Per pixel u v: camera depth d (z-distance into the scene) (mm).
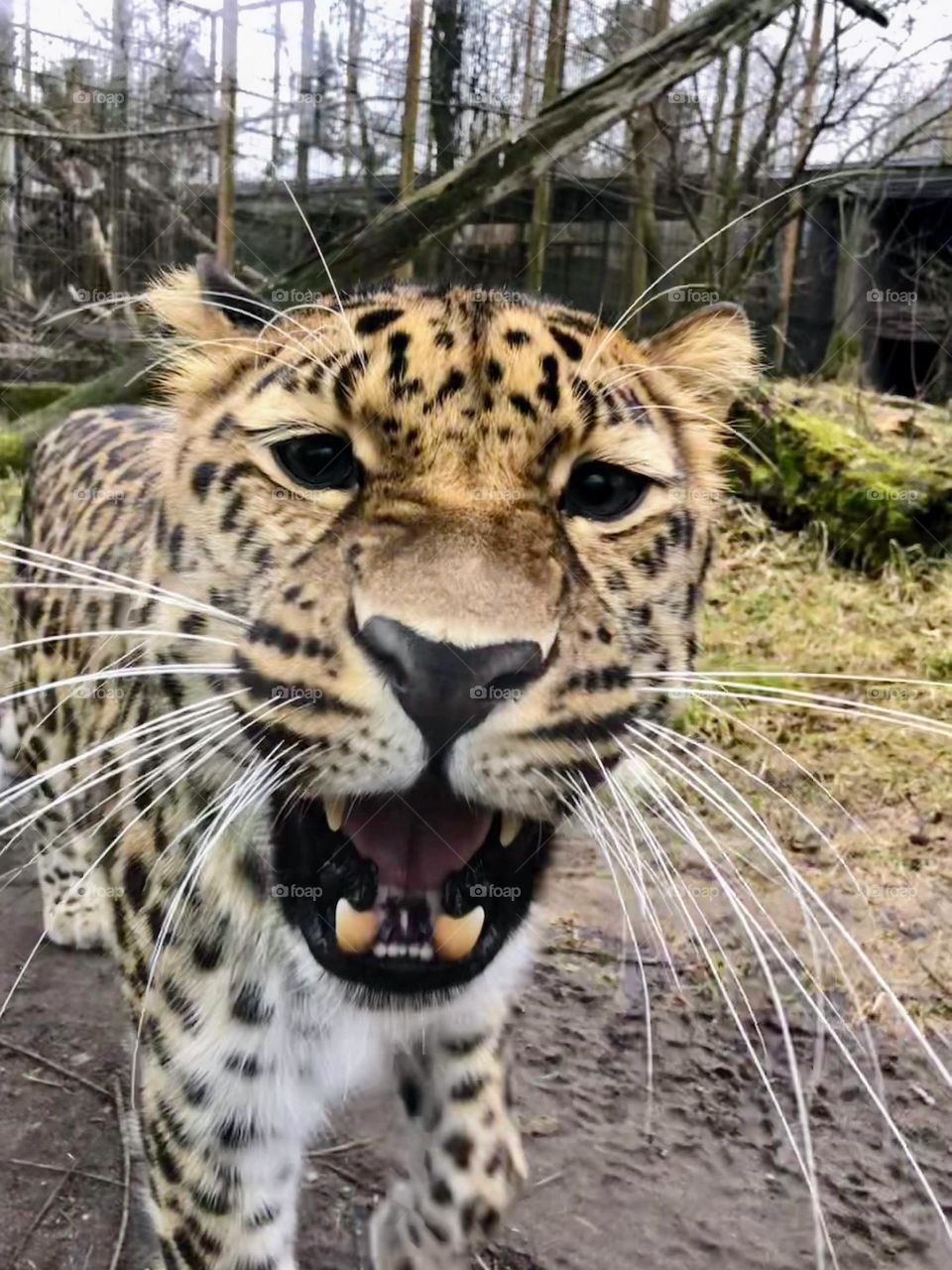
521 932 349
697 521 364
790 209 1128
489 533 289
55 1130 490
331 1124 496
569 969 604
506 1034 384
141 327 461
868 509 1188
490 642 267
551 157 835
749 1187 478
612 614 315
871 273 1523
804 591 1087
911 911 652
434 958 302
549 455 308
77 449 566
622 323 366
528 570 284
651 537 333
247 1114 349
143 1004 362
